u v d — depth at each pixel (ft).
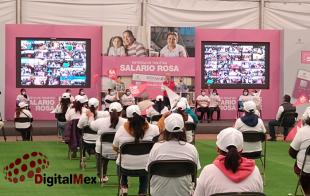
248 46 84.69
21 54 78.74
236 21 87.76
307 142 24.85
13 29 78.64
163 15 86.22
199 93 82.99
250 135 31.12
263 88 84.99
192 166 19.25
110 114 29.81
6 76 78.38
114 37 80.28
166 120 20.04
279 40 85.56
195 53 83.05
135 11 85.66
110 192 30.17
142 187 25.61
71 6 83.66
